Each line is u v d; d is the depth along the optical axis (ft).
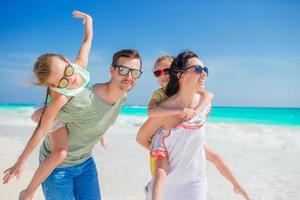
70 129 10.78
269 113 127.34
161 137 9.61
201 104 9.86
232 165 27.09
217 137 44.78
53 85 9.81
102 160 28.50
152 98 11.24
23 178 20.81
